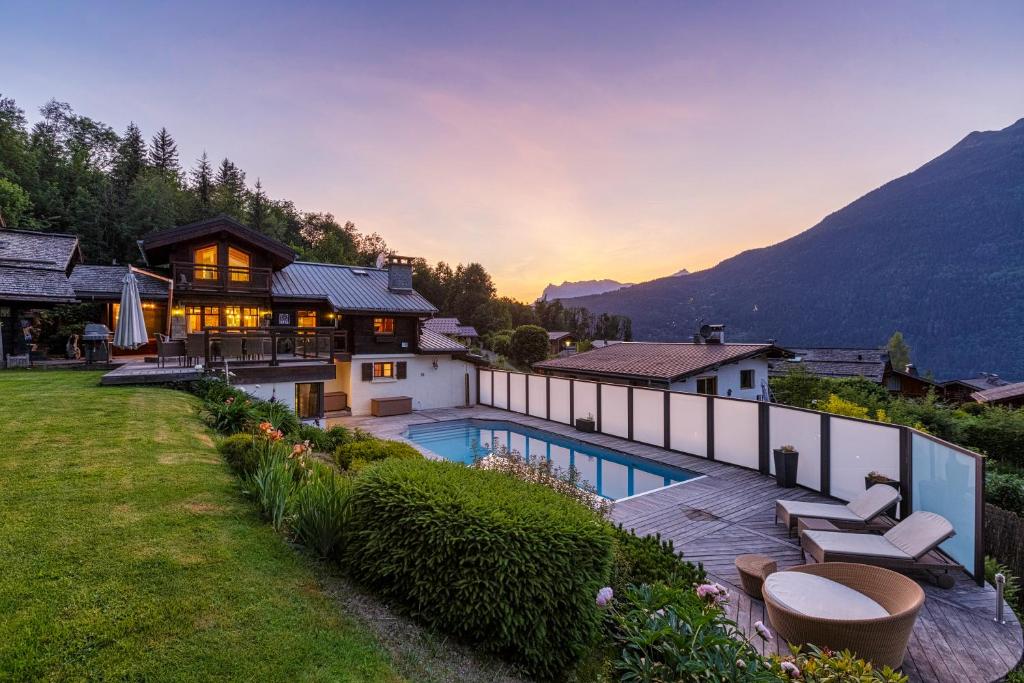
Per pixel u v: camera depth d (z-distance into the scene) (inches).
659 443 572.4
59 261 576.1
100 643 95.9
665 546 220.2
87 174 1457.9
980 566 238.1
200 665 94.7
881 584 189.3
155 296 677.3
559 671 125.7
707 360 714.8
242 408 332.8
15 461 198.7
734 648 122.4
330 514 154.0
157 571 126.3
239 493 193.5
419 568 130.8
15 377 432.8
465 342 2140.7
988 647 186.4
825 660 134.5
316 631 114.4
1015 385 1063.6
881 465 348.5
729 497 387.2
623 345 966.4
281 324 788.0
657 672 116.6
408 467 162.9
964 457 257.1
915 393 1256.8
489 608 119.1
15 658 88.4
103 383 402.3
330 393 781.9
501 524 125.3
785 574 203.8
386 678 103.0
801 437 419.2
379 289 871.7
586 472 541.3
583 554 130.9
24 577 115.6
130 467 203.2
